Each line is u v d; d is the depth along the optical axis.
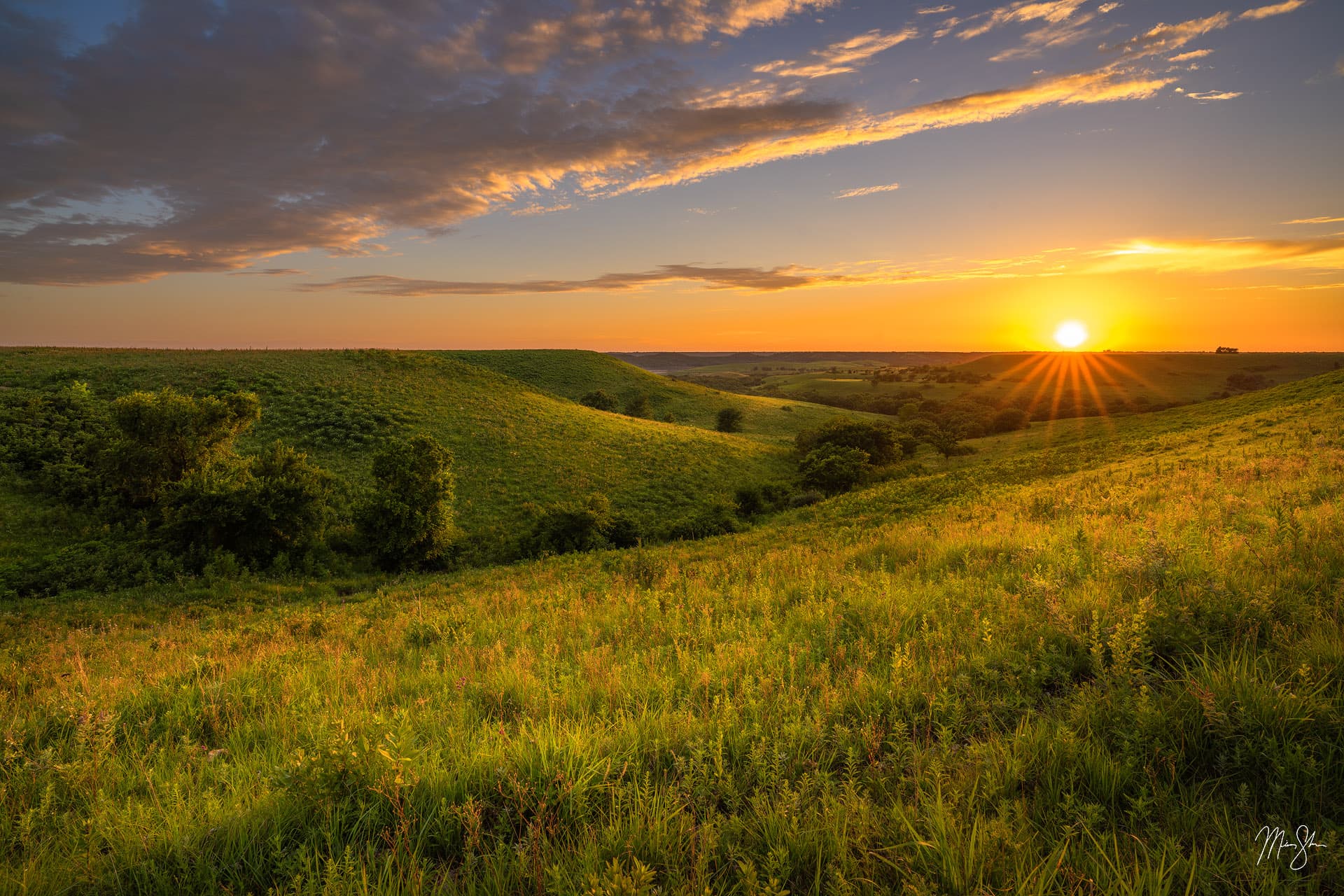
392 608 16.17
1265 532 6.92
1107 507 12.54
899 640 5.70
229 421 30.52
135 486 29.08
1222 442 28.00
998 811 2.78
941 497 28.80
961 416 95.38
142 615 18.48
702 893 2.41
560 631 8.27
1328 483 10.07
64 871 2.94
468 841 2.86
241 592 21.61
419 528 27.12
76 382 43.19
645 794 3.17
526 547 30.45
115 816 3.35
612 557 23.80
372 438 46.97
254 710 5.80
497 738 3.99
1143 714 3.26
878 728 3.74
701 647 6.38
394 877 2.64
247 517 24.89
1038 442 68.81
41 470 30.86
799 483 53.22
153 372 53.38
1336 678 3.37
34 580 21.06
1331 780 2.69
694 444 63.53
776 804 2.91
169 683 6.75
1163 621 4.57
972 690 4.14
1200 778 3.04
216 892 2.77
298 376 58.19
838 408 134.62
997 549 9.57
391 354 72.81
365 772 3.42
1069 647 4.72
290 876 2.80
